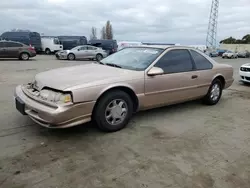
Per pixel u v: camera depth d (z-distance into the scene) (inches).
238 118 179.3
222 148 127.8
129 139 133.4
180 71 170.7
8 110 173.8
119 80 136.7
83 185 91.4
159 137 137.9
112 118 139.4
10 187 88.5
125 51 185.6
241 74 341.4
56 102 118.6
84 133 138.6
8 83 284.4
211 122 167.9
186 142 133.0
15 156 110.1
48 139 129.3
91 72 144.6
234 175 102.9
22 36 963.3
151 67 153.4
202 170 105.3
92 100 126.0
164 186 92.9
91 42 1031.6
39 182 92.0
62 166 103.5
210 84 199.8
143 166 106.3
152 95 154.6
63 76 136.6
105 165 105.8
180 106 205.0
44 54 1040.2
